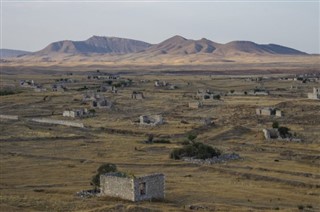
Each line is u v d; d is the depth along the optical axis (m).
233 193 72.94
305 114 150.00
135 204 61.00
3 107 187.50
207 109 171.62
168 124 146.75
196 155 100.50
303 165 94.56
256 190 75.81
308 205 66.25
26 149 113.50
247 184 80.50
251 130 131.75
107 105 184.62
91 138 129.75
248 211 59.81
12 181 82.50
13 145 118.44
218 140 124.00
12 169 92.75
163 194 67.75
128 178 64.62
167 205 62.59
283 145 114.62
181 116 161.50
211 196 70.12
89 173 88.56
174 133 133.62
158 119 149.75
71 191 72.00
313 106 159.75
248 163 96.31
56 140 125.94
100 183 69.00
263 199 69.62
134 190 63.88
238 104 174.38
